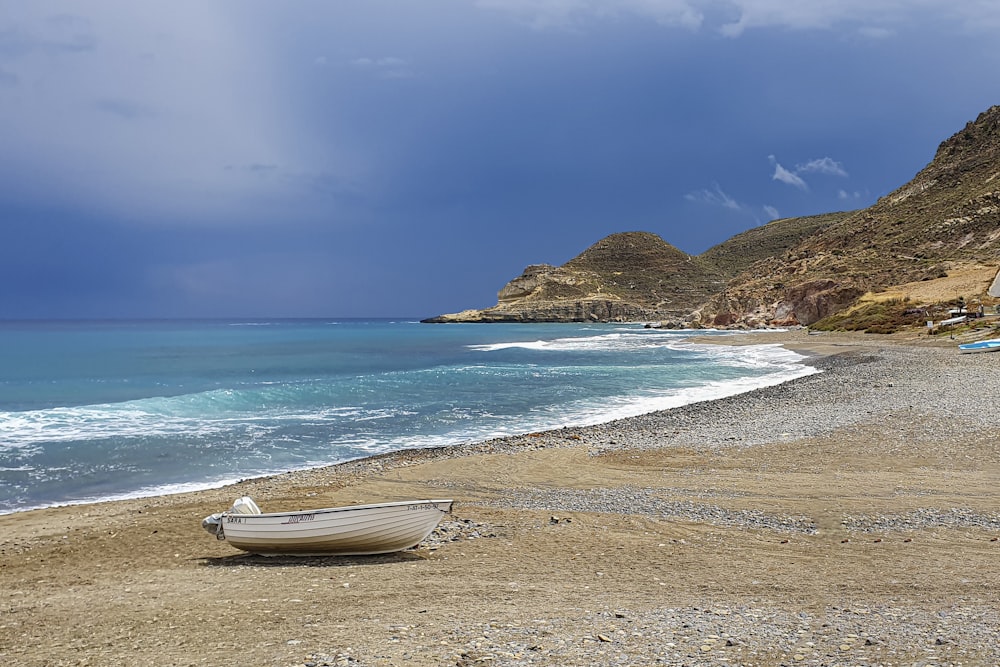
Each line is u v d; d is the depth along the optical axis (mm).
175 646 5902
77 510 12711
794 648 5500
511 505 12406
